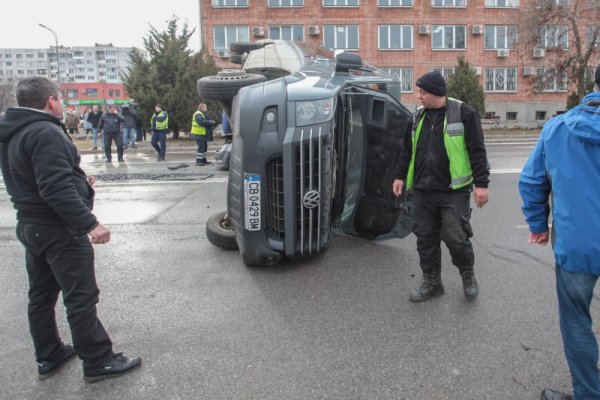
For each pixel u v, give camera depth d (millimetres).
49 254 2875
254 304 4102
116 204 8172
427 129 3922
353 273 4789
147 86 22547
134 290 4453
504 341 3402
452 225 3871
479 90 26609
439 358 3199
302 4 32156
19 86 2799
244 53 7980
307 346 3385
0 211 7945
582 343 2510
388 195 5355
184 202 8281
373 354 3262
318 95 4527
